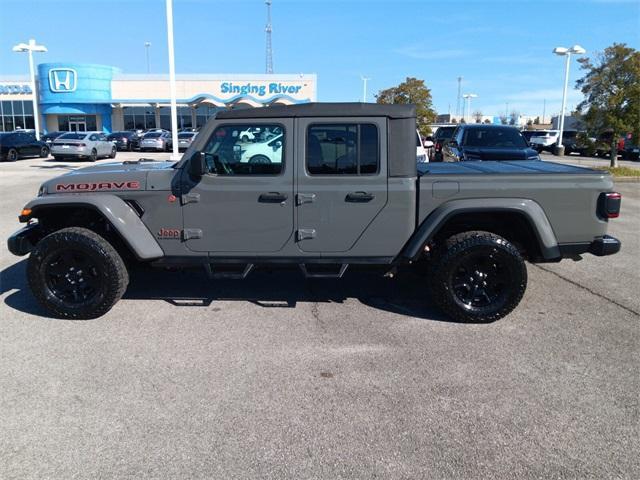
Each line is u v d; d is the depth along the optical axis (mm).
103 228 5422
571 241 5051
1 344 4605
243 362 4293
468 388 3891
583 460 3084
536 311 5477
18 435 3309
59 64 48125
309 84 49812
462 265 5027
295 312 5406
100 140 29328
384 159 4938
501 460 3078
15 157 27891
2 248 7910
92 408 3611
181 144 37438
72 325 5039
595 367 4227
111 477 2926
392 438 3281
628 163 28062
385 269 5254
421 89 33062
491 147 12797
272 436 3299
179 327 5004
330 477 2930
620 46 17875
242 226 5051
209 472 2967
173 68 18609
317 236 5043
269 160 5000
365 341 4703
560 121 33656
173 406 3637
